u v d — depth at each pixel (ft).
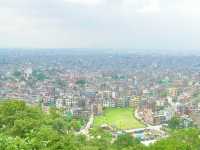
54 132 258.57
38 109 366.84
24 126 295.48
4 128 309.42
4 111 336.70
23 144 200.64
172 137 346.95
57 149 239.09
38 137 237.66
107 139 488.85
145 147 385.91
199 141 340.80
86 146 339.36
